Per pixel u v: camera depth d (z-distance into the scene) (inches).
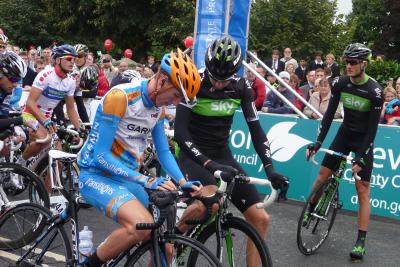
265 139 115.4
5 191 158.1
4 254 126.3
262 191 223.6
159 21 786.8
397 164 199.5
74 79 183.6
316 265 152.4
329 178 161.6
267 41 693.9
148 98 93.1
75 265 103.3
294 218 196.7
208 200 95.0
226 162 121.4
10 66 140.1
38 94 174.7
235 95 116.6
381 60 438.6
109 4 772.6
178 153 124.3
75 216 104.6
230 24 247.8
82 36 847.7
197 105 116.6
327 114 164.9
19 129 164.7
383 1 1185.4
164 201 86.0
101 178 97.6
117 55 846.5
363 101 155.3
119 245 92.7
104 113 92.0
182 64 88.5
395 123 257.4
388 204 201.2
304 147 215.5
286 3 690.8
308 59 678.5
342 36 730.2
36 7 884.6
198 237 110.8
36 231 119.2
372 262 157.8
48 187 173.0
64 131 162.6
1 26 847.1
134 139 97.3
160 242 93.4
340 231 185.5
